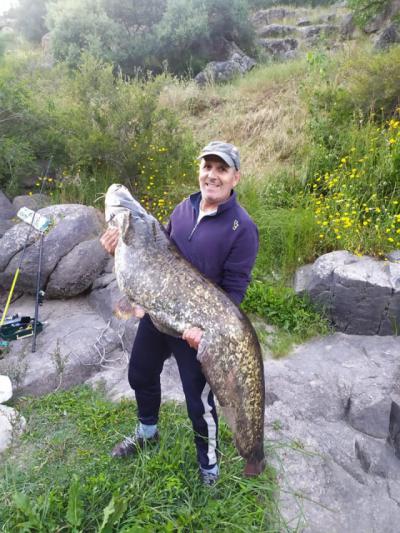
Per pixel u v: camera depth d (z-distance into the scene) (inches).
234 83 401.1
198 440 101.0
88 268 190.1
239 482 104.6
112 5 498.6
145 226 86.2
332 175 222.8
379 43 355.9
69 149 262.5
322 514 105.1
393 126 228.4
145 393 106.4
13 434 120.4
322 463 117.6
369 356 154.3
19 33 650.8
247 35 511.5
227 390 82.3
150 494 100.6
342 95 268.4
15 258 188.5
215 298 82.5
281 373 146.3
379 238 179.8
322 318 172.7
